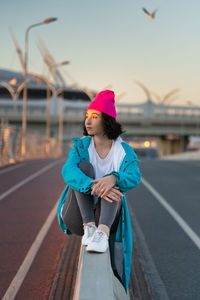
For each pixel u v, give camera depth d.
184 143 108.19
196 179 12.79
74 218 2.34
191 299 3.23
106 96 2.39
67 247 4.34
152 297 3.23
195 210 7.18
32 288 3.24
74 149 2.48
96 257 1.82
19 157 20.67
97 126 2.37
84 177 2.23
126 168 2.38
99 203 2.34
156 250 4.63
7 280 3.43
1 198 8.08
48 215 6.34
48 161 20.97
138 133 85.06
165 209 7.27
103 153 2.44
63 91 122.75
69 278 3.32
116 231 2.42
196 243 4.93
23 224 5.68
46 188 9.66
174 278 3.72
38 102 86.38
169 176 13.83
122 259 2.39
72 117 80.31
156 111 84.12
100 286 1.47
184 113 84.88
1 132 16.67
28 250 4.35
